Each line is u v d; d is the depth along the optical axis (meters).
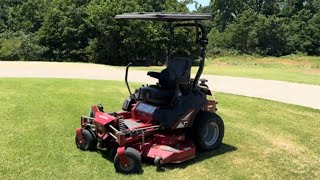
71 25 37.78
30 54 36.97
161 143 7.05
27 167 6.64
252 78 20.27
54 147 7.61
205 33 7.19
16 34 40.84
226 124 9.90
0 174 6.34
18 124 9.11
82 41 38.12
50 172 6.46
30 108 10.71
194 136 7.44
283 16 61.91
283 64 39.41
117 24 34.84
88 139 7.38
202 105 7.52
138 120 7.32
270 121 10.40
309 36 54.38
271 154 7.74
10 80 15.63
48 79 16.59
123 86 15.38
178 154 6.80
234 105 12.36
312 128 9.84
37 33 40.06
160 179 6.30
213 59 44.19
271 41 53.03
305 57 48.66
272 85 17.55
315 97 14.43
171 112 7.08
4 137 8.12
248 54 51.66
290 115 11.20
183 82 7.19
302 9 59.78
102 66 26.19
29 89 13.67
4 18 47.38
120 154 6.40
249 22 53.41
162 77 7.26
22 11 45.44
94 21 35.88
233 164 7.10
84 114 10.28
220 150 7.79
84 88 14.49
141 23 35.00
